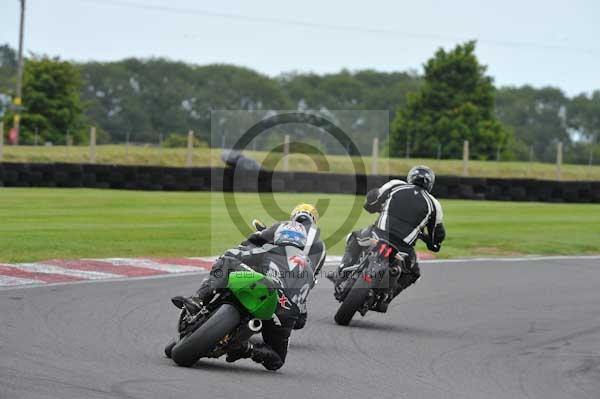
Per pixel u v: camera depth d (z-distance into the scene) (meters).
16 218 68.81
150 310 36.72
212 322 25.91
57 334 30.83
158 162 126.88
